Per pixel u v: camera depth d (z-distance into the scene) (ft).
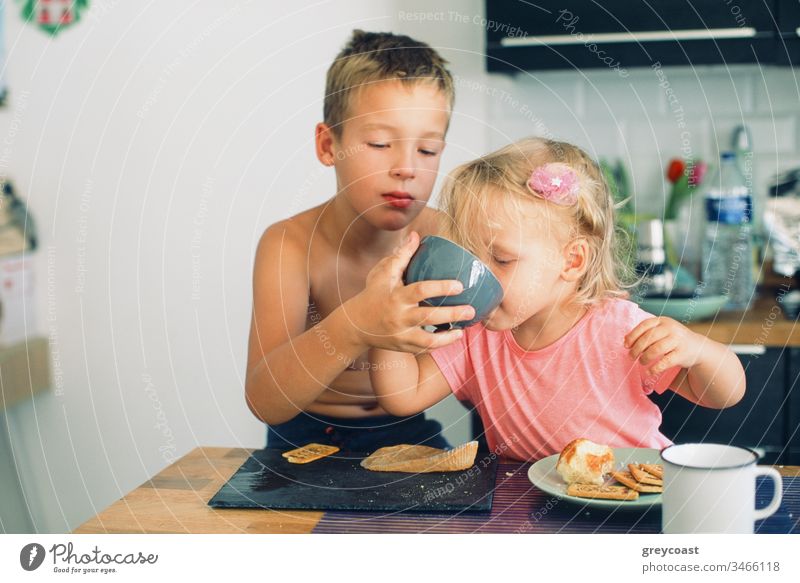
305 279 3.35
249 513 1.95
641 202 4.96
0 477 5.01
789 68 4.77
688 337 2.49
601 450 2.01
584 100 4.96
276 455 2.35
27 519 5.07
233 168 5.37
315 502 1.97
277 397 2.83
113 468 5.27
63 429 5.20
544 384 2.89
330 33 5.17
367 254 3.44
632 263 4.37
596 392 2.83
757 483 2.06
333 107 3.38
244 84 5.33
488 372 2.97
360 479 2.13
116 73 5.38
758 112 4.85
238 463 2.30
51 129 5.41
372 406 3.39
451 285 2.14
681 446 1.79
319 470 2.20
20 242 5.18
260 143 5.33
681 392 2.79
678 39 4.25
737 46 4.20
